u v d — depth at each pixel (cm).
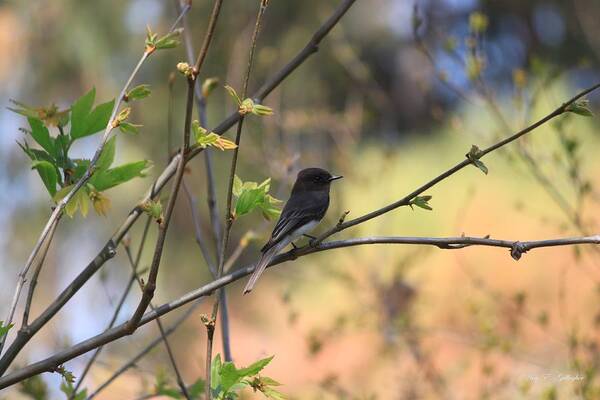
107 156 582
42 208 2095
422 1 1947
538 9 2548
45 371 515
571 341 855
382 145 1711
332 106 1925
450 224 2031
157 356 923
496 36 2658
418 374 1012
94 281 1747
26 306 545
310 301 1891
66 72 2145
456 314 1204
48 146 579
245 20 1664
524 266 1762
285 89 1855
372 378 1111
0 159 2092
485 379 1083
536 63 994
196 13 1991
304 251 601
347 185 1539
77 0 2114
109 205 578
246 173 2014
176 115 2059
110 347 1030
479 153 525
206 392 477
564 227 941
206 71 1703
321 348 1168
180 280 2362
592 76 2434
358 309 1395
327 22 680
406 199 550
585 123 2242
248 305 2267
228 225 524
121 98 552
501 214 1989
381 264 1262
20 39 2138
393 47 2858
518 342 979
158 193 603
